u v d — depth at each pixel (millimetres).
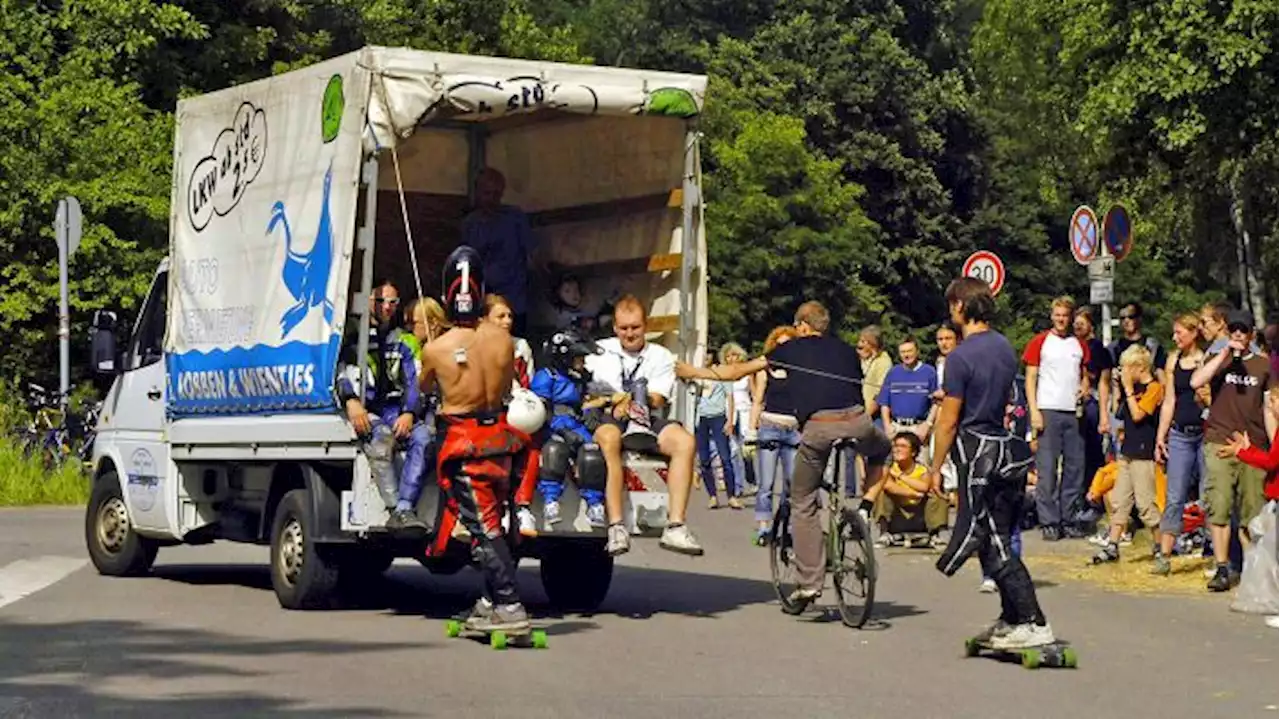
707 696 25312
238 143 36594
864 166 160250
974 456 28703
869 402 56781
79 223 66750
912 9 175625
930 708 24594
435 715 23594
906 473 48375
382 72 32250
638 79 34656
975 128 168625
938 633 32188
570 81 33812
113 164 79000
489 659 28500
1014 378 29141
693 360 36000
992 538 28719
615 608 36000
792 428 48406
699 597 37969
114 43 87625
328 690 25359
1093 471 52219
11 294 77125
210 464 37875
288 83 34781
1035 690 26188
